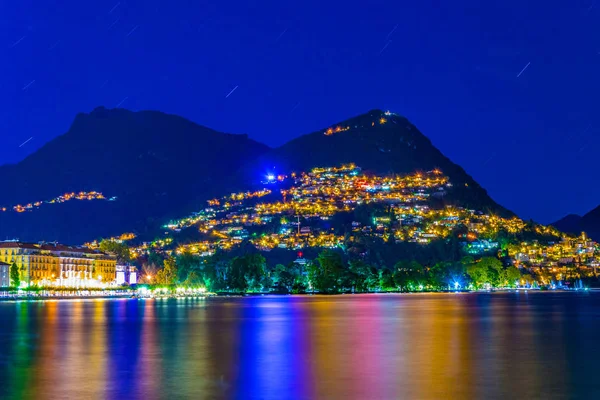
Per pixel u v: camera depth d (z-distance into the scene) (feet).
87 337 502.38
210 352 414.21
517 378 314.55
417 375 324.39
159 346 444.96
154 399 271.69
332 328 586.04
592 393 280.31
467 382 305.32
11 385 299.79
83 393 282.97
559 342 465.88
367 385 299.17
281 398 273.33
